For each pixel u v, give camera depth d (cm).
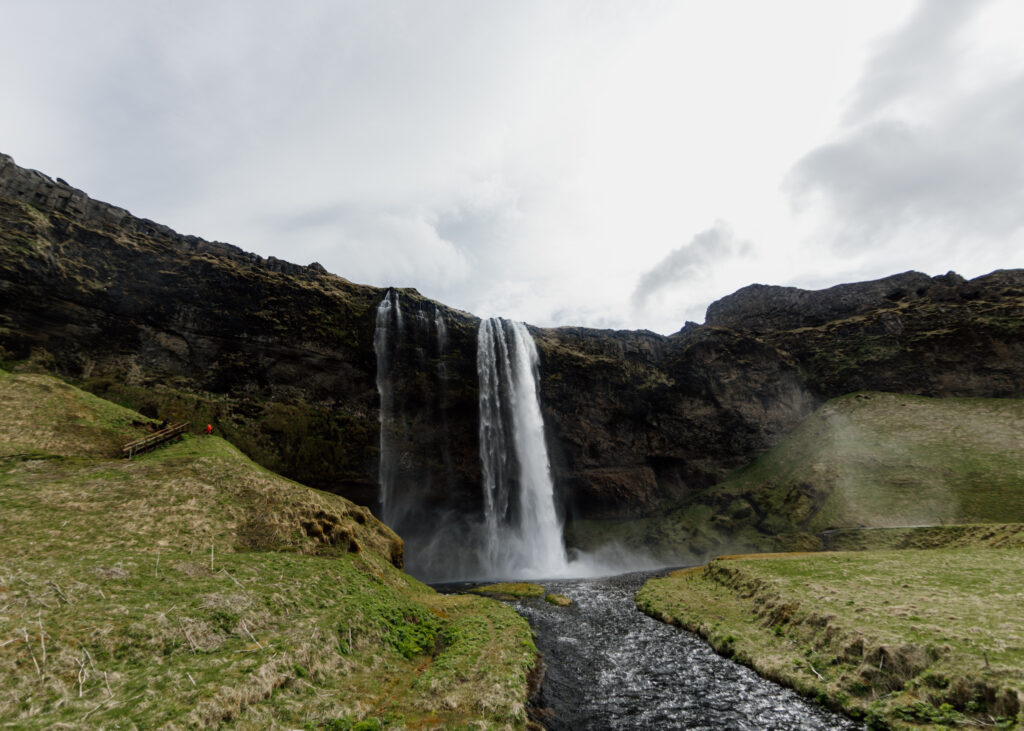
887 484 6197
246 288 5553
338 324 6047
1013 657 1495
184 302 5169
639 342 9925
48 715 1116
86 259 4791
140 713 1178
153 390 4694
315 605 2167
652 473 8906
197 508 2717
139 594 1758
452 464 6800
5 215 4419
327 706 1493
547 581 5638
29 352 4209
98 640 1423
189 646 1564
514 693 1823
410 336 6625
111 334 4738
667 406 9162
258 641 1727
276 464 5094
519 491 7344
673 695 1970
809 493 6869
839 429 8031
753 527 7156
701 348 9600
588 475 8138
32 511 2234
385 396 6319
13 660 1231
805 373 9819
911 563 3225
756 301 12638
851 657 1892
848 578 2950
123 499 2580
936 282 10269
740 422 9194
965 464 5975
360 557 3131
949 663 1577
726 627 2739
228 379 5241
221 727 1232
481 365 7169
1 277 4109
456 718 1581
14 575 1623
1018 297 8556
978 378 7850
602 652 2573
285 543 2767
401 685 1838
